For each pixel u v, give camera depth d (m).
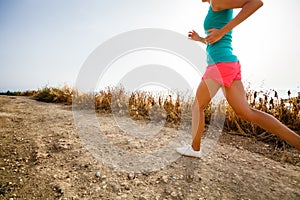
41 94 7.25
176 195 1.70
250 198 1.70
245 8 1.79
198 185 1.85
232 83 1.96
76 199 1.61
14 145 2.53
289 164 2.39
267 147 2.90
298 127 3.28
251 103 3.63
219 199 1.67
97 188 1.76
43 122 3.60
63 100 6.41
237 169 2.18
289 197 1.73
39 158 2.22
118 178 1.92
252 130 3.37
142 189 1.77
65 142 2.66
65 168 2.05
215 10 1.99
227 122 3.61
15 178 1.84
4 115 3.92
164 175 1.99
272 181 1.97
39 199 1.59
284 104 3.50
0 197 1.59
